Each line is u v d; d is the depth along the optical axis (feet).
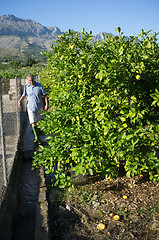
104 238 8.86
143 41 12.75
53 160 11.66
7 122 20.75
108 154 11.16
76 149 10.73
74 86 12.21
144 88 11.59
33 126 18.39
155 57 12.25
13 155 13.64
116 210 10.48
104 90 10.71
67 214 10.39
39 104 18.65
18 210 10.43
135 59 10.41
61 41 13.34
